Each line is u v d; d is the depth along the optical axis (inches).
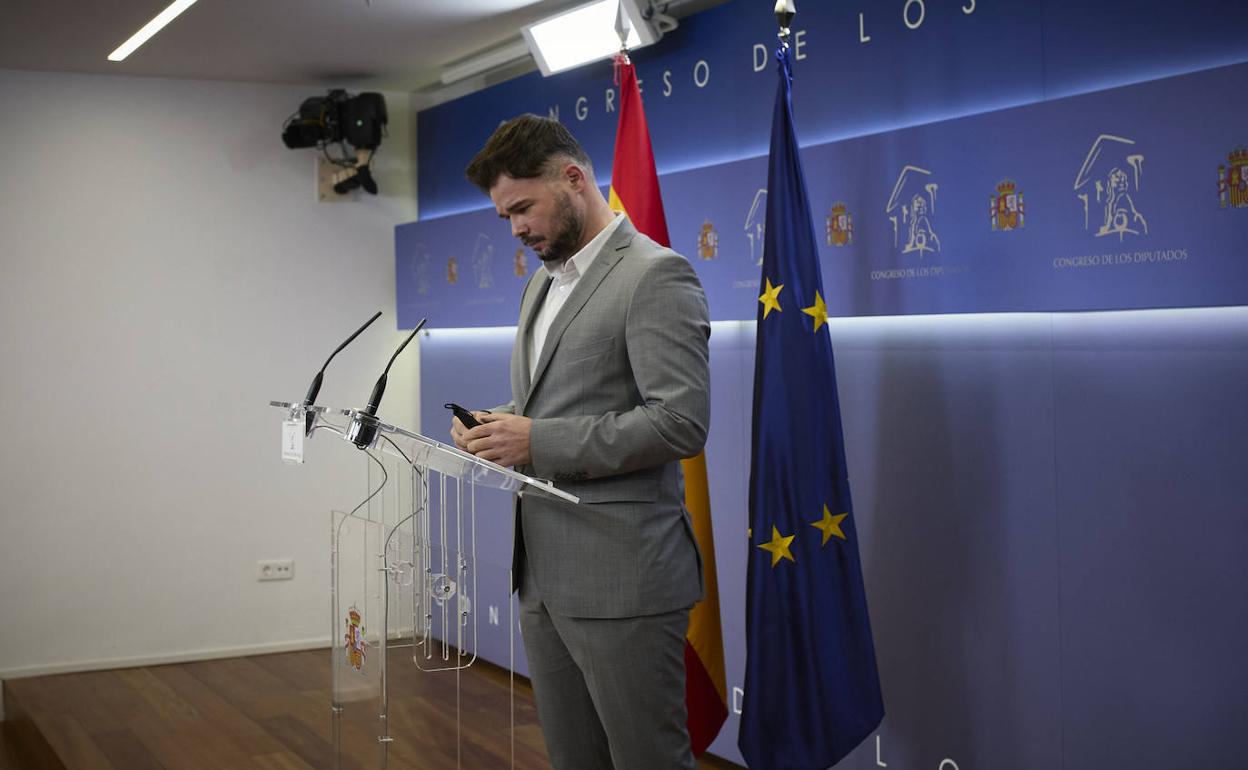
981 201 110.3
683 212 145.8
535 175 80.8
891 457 122.6
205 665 196.4
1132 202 98.5
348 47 181.3
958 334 115.6
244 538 203.5
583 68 170.9
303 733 157.9
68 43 174.9
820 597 109.1
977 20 113.4
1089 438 104.9
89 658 194.2
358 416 80.7
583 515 80.4
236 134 203.3
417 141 214.7
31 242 190.7
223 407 202.2
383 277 214.2
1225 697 95.6
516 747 144.5
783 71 111.8
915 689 120.5
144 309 197.5
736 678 142.9
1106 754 104.2
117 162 195.9
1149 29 99.3
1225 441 95.3
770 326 109.8
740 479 142.1
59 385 192.4
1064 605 107.1
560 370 82.4
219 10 159.3
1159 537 99.9
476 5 159.5
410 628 104.3
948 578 117.0
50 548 192.1
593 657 80.3
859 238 122.0
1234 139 91.7
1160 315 99.5
